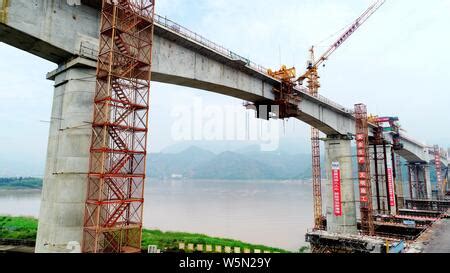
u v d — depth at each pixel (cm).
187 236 6762
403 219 7206
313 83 8425
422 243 4691
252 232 8512
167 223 9894
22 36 2355
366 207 6462
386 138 8612
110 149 2498
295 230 8950
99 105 2631
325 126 6309
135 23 2830
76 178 2467
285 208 14862
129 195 2719
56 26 2494
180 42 3469
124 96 2728
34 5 2370
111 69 2614
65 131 2517
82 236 2425
